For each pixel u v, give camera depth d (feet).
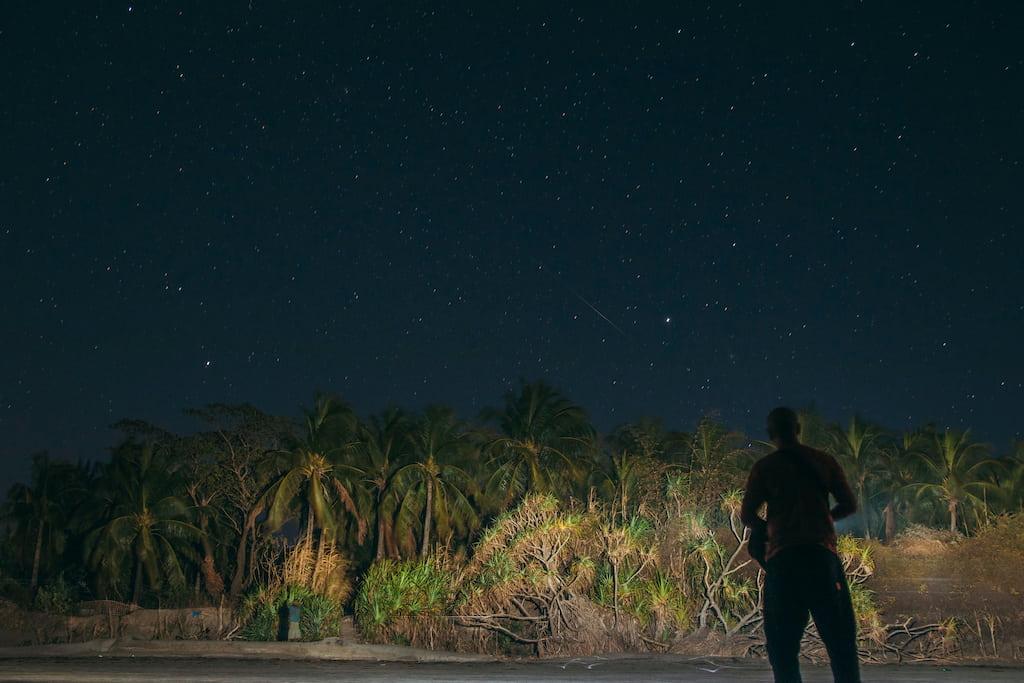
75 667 30.66
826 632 12.44
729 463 82.38
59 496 154.20
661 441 132.05
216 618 66.69
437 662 42.63
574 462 138.51
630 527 58.34
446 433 137.08
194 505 149.79
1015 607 61.16
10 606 79.15
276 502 128.67
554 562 56.24
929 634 55.62
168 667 31.68
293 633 56.13
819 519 12.75
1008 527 68.18
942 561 69.87
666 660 44.19
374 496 146.30
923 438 169.17
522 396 141.28
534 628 55.36
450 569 62.08
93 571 140.05
